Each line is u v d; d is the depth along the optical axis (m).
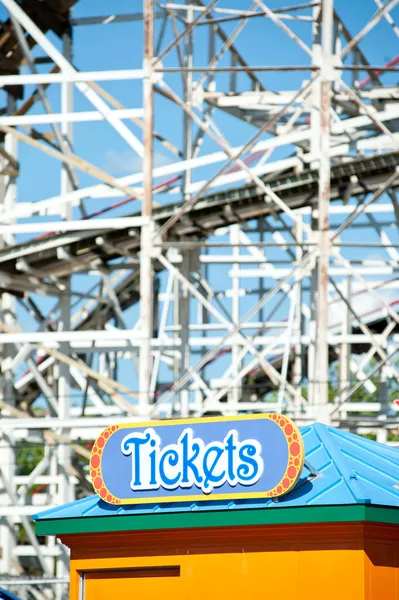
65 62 33.16
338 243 31.09
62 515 16.27
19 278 38.41
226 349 48.06
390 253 41.06
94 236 35.84
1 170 39.59
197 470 15.57
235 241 42.03
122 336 31.98
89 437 45.34
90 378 44.12
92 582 16.31
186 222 35.91
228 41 34.75
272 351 45.53
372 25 31.36
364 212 38.50
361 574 14.49
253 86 39.31
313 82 31.45
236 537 15.27
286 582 14.89
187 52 38.53
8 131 33.75
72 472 42.72
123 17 39.62
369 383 49.91
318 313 30.77
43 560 38.59
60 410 38.97
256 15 34.03
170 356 46.69
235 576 15.23
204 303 33.34
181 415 37.88
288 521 14.77
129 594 16.06
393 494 15.26
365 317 46.31
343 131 36.22
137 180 33.91
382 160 33.88
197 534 15.49
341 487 15.12
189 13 38.16
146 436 15.98
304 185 34.69
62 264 37.81
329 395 79.25
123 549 16.05
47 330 42.16
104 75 32.94
